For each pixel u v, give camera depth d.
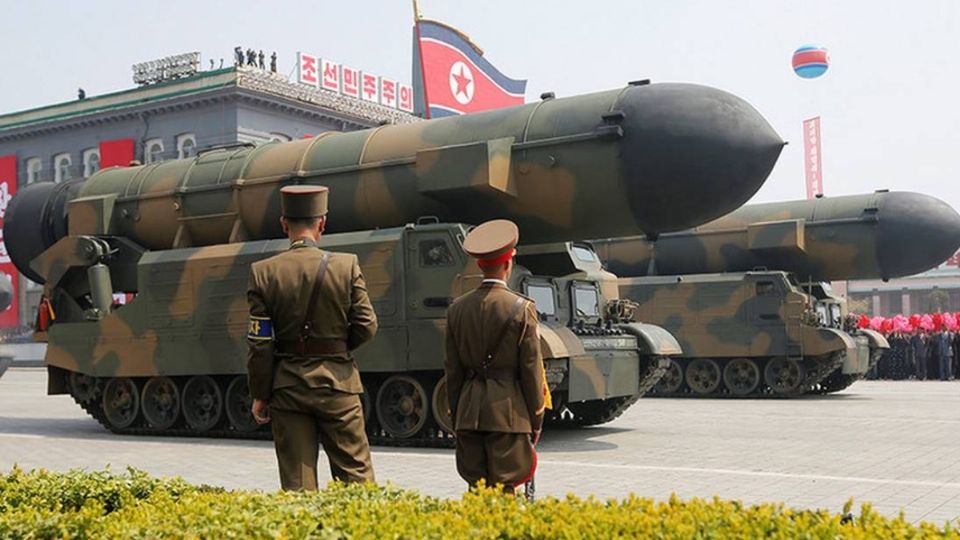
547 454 12.11
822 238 22.83
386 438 13.23
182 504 4.87
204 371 14.46
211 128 40.94
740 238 23.59
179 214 15.53
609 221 12.84
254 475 10.55
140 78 43.44
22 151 46.72
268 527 4.18
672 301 23.39
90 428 16.45
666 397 23.19
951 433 14.25
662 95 12.40
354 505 4.49
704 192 12.20
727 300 22.83
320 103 42.78
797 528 3.85
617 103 12.52
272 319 5.84
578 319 14.69
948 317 30.20
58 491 5.83
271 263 5.91
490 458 5.90
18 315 49.06
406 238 13.05
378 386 13.53
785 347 22.11
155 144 42.81
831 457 11.63
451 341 6.11
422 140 13.73
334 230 14.48
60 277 16.23
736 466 10.91
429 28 32.91
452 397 6.13
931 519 7.69
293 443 5.76
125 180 16.58
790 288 22.20
